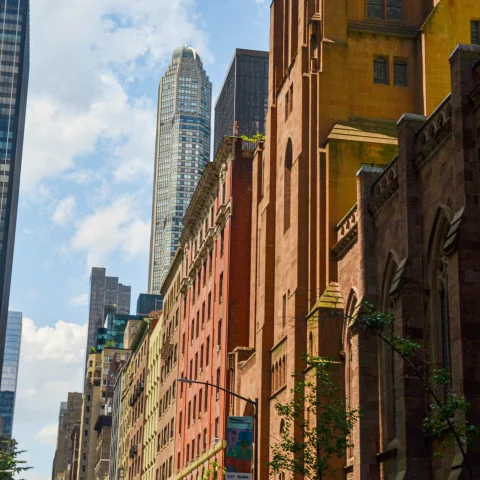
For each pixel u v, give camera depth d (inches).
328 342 1823.3
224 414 2728.8
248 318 2817.4
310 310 1963.6
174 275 4160.9
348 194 1971.0
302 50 2158.0
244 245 2874.0
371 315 1055.0
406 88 2133.4
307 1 2213.3
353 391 1695.4
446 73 2100.1
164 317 4414.4
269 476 2194.9
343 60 2111.2
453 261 1203.9
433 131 1401.3
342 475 1758.1
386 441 1546.5
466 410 974.4
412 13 2203.5
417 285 1416.1
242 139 2957.7
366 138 2010.3
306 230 2046.0
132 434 5413.4
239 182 2913.4
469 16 2137.1
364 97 2106.3
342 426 1466.5
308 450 1513.3
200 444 3137.3
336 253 1920.5
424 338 1391.5
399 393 1380.4
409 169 1469.0
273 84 2460.6
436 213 1379.2
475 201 1218.6
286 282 2170.3
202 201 3385.8
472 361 1160.2
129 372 5915.4
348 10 2181.3
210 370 3036.4
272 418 2198.6
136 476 5054.1
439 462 1300.4
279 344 2176.4
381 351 1596.9
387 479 1525.6
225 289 2861.7
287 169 2285.9
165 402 4141.2
